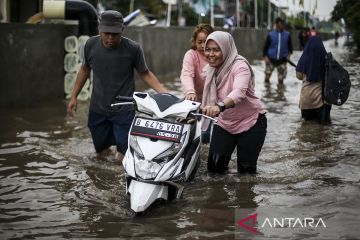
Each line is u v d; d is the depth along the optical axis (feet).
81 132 28.04
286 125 29.81
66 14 37.58
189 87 20.52
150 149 16.83
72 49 38.11
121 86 21.88
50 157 23.17
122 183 19.92
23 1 46.32
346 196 18.08
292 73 59.47
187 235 15.01
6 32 33.06
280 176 20.49
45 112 33.12
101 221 16.17
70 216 16.60
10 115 31.86
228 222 15.98
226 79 19.11
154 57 52.70
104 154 23.88
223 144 20.16
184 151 17.62
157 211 16.92
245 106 19.65
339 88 28.81
